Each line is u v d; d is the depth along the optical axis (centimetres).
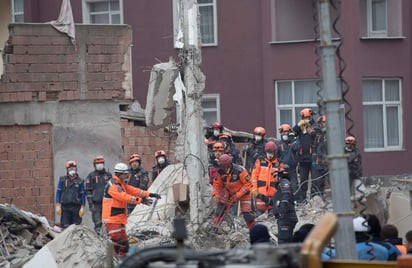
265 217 2478
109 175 2781
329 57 958
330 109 952
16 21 4622
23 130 3256
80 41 3319
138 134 3353
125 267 798
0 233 2231
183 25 2275
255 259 738
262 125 4269
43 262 2006
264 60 4244
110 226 2127
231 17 4297
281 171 2069
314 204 2559
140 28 4419
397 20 4200
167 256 798
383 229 1420
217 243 2180
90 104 3319
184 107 2308
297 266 733
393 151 4212
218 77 4312
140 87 4422
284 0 4212
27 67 3262
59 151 3281
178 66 2331
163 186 2553
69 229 2081
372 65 4138
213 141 2858
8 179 3247
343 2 4097
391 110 4219
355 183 1170
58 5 4528
